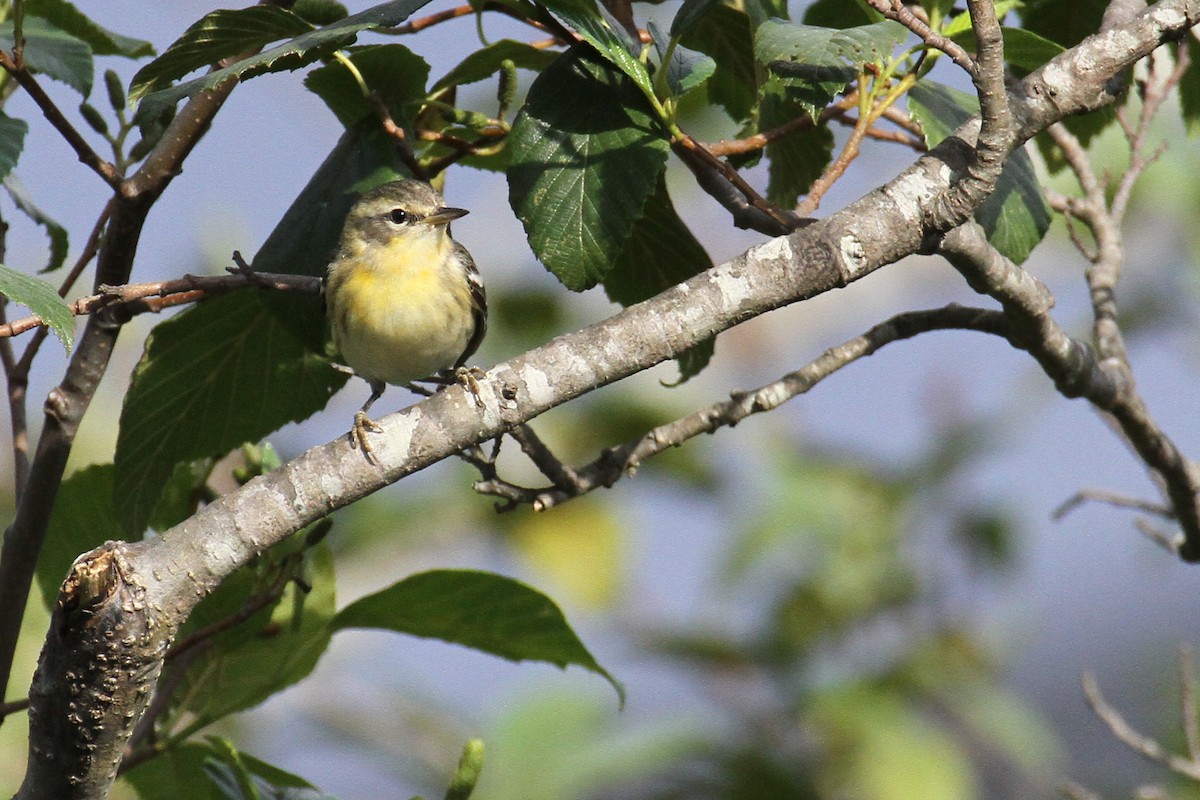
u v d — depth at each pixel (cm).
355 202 957
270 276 881
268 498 691
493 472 884
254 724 1770
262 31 868
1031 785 1653
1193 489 1085
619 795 1526
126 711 670
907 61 1011
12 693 1094
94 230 918
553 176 841
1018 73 1091
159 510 1055
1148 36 793
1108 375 1020
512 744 1495
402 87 967
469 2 935
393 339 1103
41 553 1019
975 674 1633
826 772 1534
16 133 858
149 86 874
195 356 993
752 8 899
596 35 809
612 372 722
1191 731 1122
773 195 1066
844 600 1633
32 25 979
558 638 962
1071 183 1585
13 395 925
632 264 1025
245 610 874
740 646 1611
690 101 1675
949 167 745
